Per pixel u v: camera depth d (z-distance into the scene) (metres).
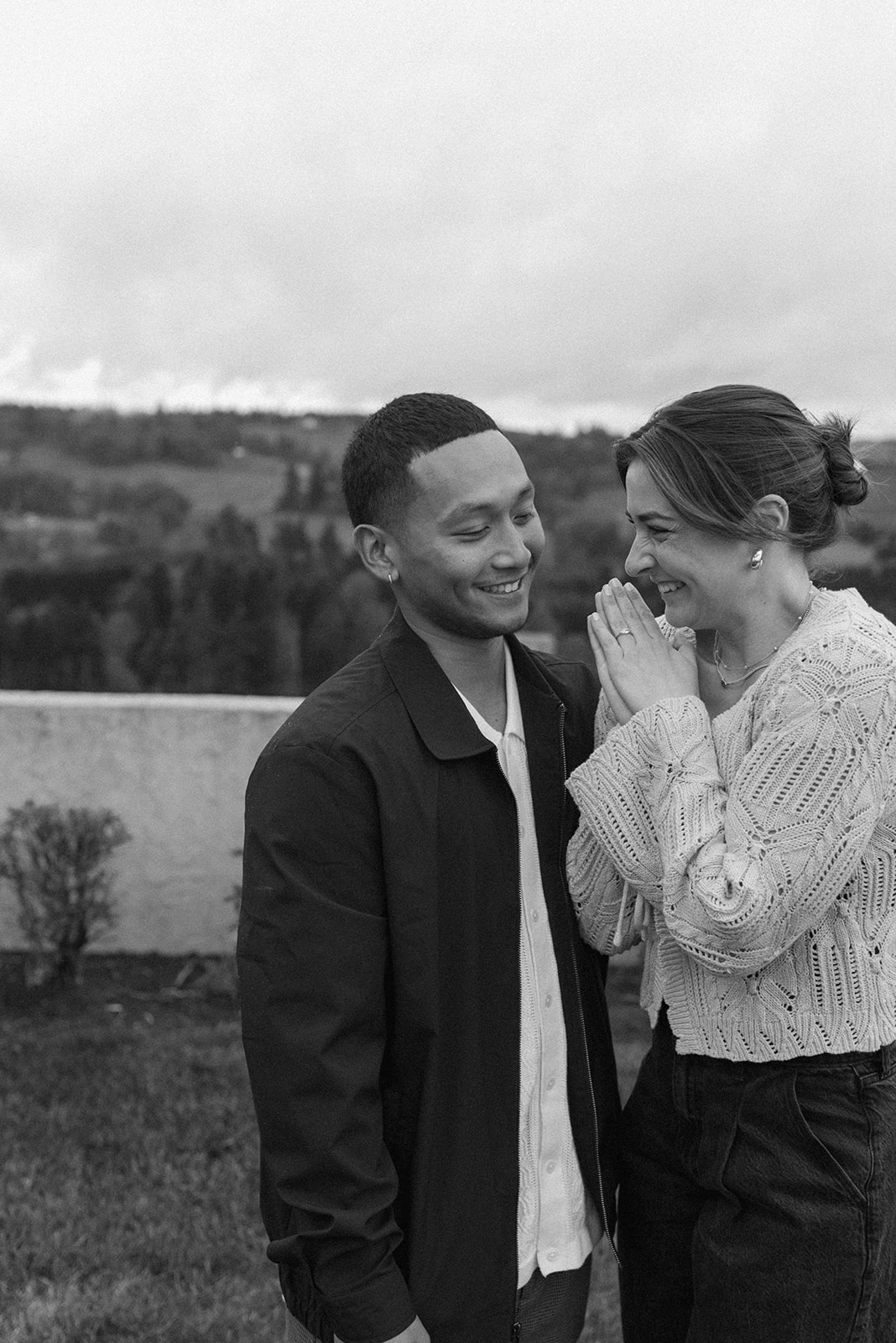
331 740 1.58
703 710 1.65
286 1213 1.63
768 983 1.60
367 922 1.56
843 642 1.57
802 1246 1.58
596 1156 1.73
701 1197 1.77
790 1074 1.61
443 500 1.58
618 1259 1.92
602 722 1.81
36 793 5.48
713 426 1.60
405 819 1.58
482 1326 1.62
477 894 1.63
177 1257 3.03
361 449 1.66
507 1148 1.63
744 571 1.64
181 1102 3.93
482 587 1.62
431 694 1.64
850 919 1.58
